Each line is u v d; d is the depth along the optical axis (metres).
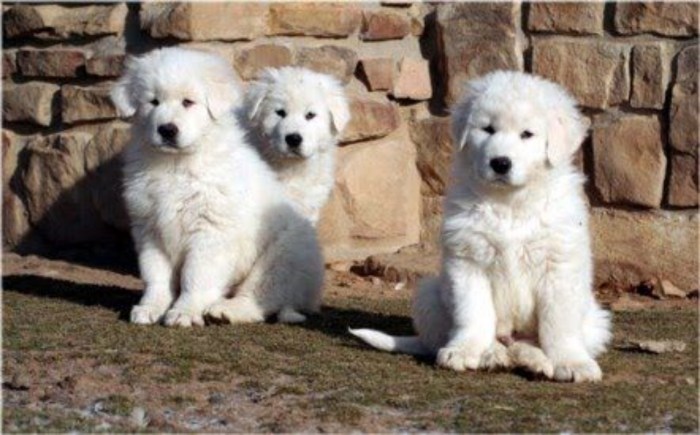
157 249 9.11
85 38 12.42
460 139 7.46
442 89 12.58
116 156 12.15
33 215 12.75
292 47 12.12
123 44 12.21
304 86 11.02
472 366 7.33
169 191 8.89
